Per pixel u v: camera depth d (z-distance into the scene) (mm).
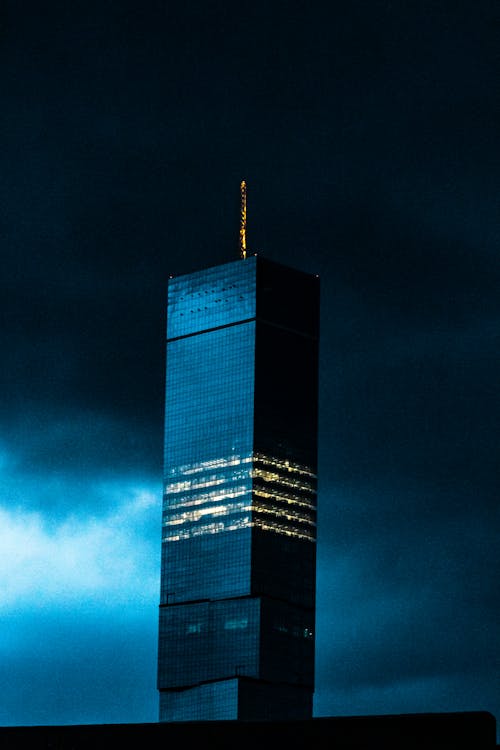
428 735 183375
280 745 189000
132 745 195750
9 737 198625
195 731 193500
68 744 197125
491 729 182750
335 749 186250
